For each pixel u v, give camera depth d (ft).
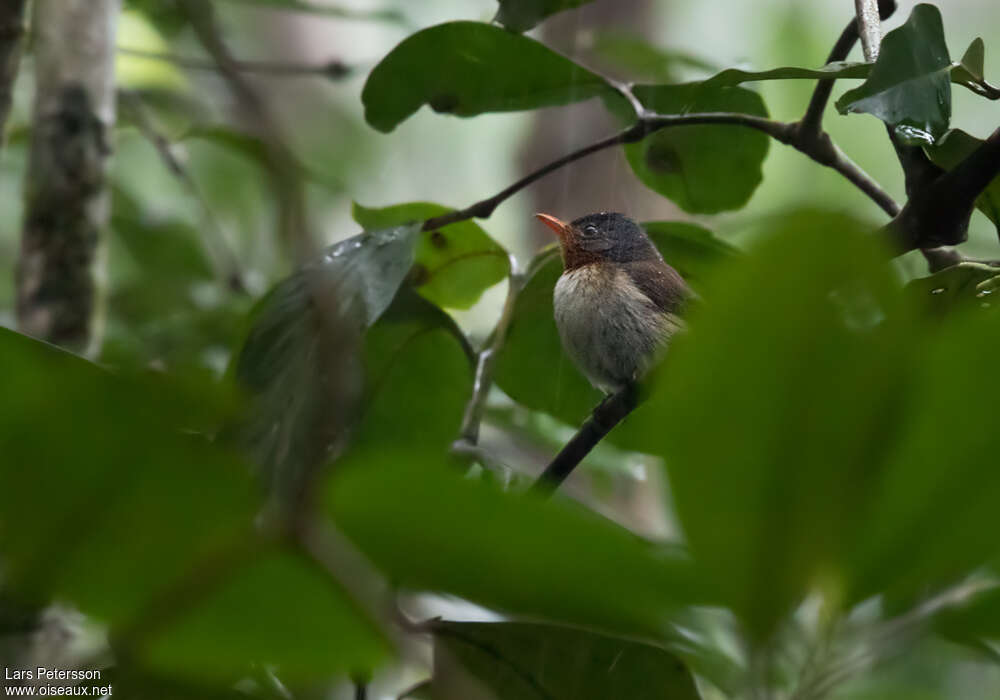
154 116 39.04
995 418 5.77
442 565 6.18
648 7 45.37
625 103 21.36
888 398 5.68
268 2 31.48
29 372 6.31
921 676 12.92
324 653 6.86
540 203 41.78
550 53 20.38
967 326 5.66
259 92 28.78
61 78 24.08
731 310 5.47
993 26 50.21
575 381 24.11
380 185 44.11
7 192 36.91
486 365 19.39
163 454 6.32
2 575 6.60
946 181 14.80
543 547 6.04
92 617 6.67
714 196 23.36
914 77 14.96
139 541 6.51
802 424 5.68
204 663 6.86
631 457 25.02
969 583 7.42
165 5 31.94
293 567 6.57
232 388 6.33
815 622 7.30
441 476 5.74
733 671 8.39
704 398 5.66
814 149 18.84
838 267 5.31
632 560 6.05
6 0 21.63
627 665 12.05
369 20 31.99
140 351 28.09
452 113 21.42
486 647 12.07
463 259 22.61
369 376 20.22
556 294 23.44
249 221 38.29
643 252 27.55
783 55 48.80
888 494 5.98
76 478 6.33
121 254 37.37
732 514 5.88
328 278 15.52
